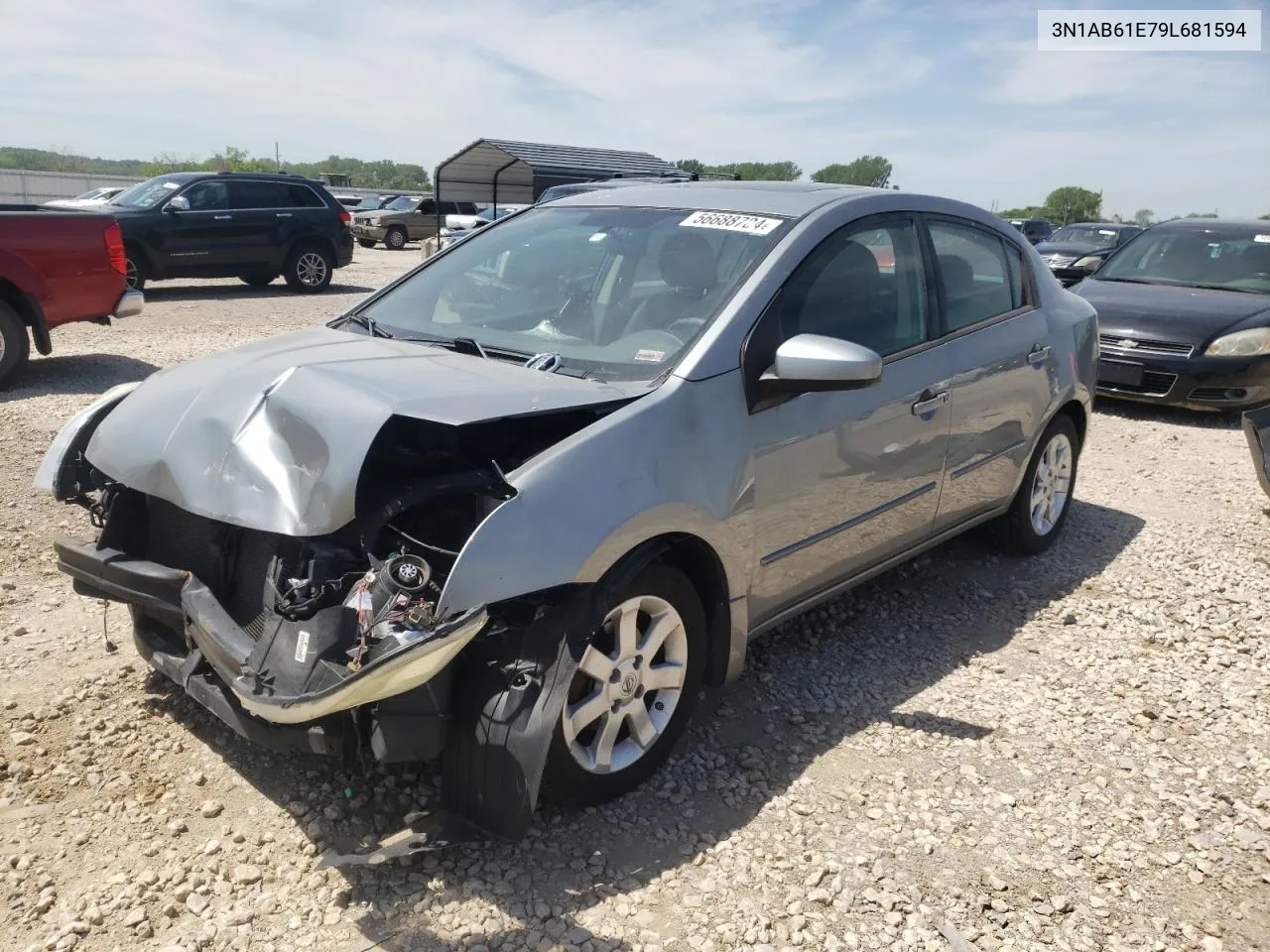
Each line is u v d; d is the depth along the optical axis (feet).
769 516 11.16
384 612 8.37
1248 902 9.36
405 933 8.41
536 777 8.82
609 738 9.96
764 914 8.86
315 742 8.86
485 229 14.67
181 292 52.70
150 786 10.14
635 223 13.05
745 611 11.12
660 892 9.06
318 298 50.90
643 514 9.47
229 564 10.05
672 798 10.39
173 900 8.63
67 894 8.67
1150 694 13.12
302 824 9.67
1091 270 36.83
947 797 10.69
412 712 8.80
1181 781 11.21
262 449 9.13
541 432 10.21
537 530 8.82
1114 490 22.34
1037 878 9.53
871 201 13.29
